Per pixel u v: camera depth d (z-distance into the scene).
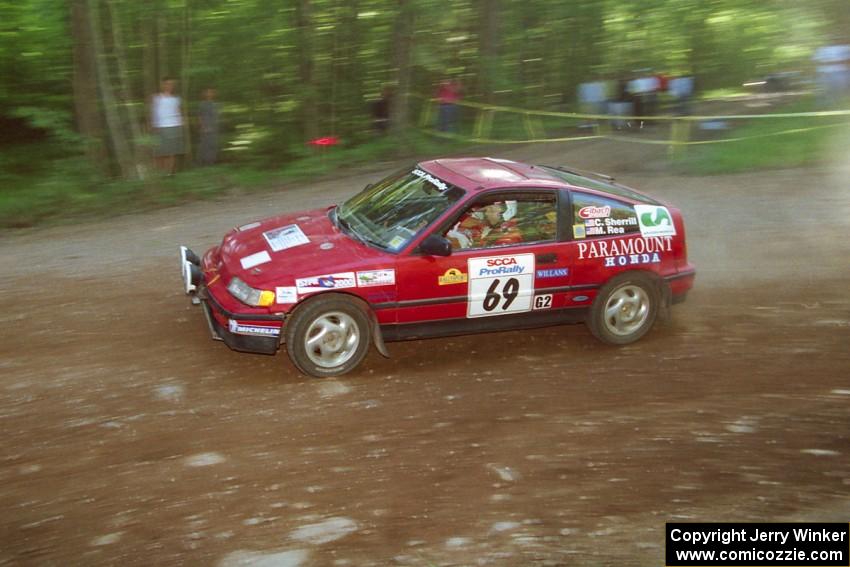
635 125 17.81
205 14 14.99
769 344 6.63
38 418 5.00
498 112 19.27
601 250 6.36
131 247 9.23
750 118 16.34
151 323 6.67
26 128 16.67
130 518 4.05
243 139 15.05
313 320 5.64
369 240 6.03
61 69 15.32
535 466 4.70
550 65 21.78
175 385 5.53
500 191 6.12
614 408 5.48
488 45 19.31
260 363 5.96
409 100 18.19
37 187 12.35
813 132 15.77
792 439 5.08
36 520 4.00
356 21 16.47
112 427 4.92
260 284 5.54
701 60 24.95
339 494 4.34
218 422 5.06
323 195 12.26
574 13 21.27
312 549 3.88
